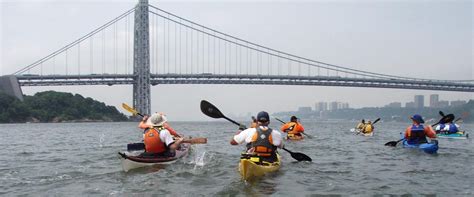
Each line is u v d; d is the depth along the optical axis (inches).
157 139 371.9
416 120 528.4
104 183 308.5
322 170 362.0
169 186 295.3
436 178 325.1
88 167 389.1
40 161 442.9
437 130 828.0
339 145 621.0
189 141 384.5
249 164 312.0
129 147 427.5
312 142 681.6
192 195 269.3
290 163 405.1
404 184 302.4
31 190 289.1
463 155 474.6
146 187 293.0
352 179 320.8
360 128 1007.0
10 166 403.2
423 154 480.4
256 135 339.6
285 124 736.3
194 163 394.6
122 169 366.0
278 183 303.7
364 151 524.1
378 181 312.8
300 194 270.7
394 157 455.2
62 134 1194.0
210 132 1246.9
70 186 300.4
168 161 377.7
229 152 507.8
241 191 279.1
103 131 1454.2
